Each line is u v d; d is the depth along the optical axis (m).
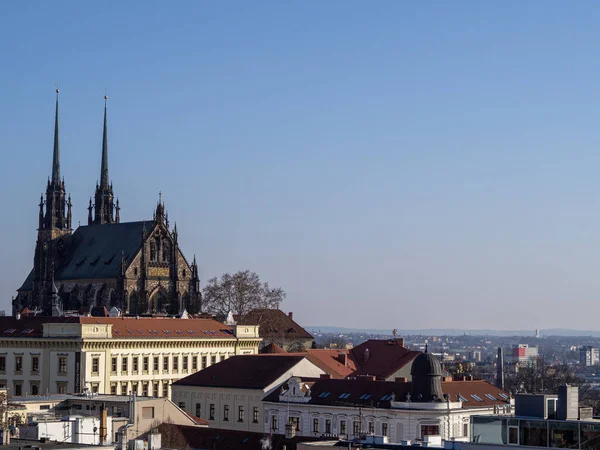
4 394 196.12
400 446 135.88
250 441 169.00
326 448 134.75
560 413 129.75
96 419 151.62
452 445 131.62
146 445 154.62
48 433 144.50
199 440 173.12
